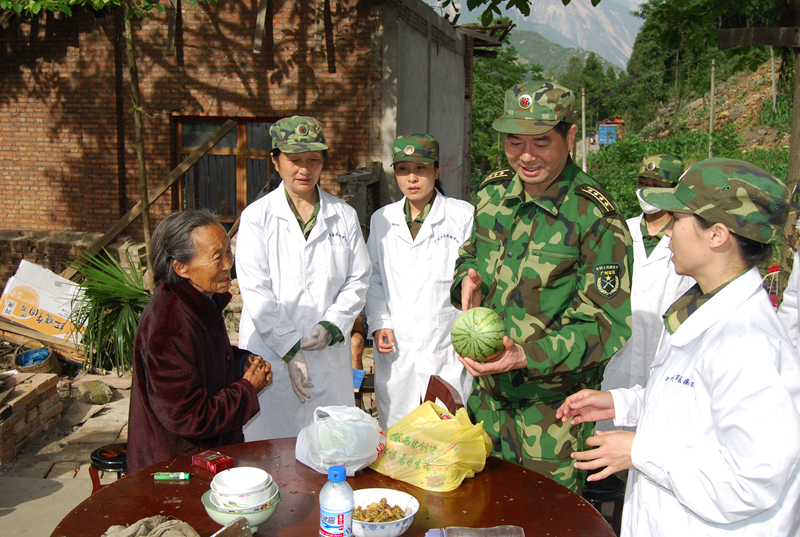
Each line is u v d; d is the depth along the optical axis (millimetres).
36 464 4926
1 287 10312
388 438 2422
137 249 9422
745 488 1675
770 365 1679
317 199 3992
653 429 1980
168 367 2477
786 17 5812
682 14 8984
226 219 10234
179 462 2461
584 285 2795
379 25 9281
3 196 10445
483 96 38031
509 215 3031
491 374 2799
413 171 4223
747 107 30672
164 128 10008
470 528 1912
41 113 10148
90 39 9852
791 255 5027
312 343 3668
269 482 2076
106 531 1951
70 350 6922
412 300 4328
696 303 1992
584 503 2227
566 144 2783
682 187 1864
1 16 9805
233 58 9703
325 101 9578
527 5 6836
